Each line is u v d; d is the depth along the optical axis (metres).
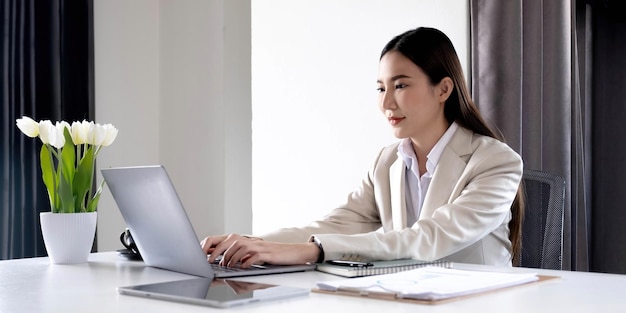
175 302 1.04
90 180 1.75
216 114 3.20
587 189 4.21
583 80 4.19
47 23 2.99
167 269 1.50
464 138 2.01
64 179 1.68
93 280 1.34
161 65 3.45
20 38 2.92
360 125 4.08
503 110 3.65
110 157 3.26
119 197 1.56
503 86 3.66
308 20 4.04
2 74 2.84
